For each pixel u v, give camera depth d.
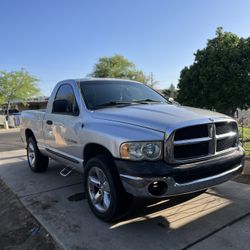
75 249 3.19
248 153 6.46
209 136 3.35
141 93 5.02
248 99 12.88
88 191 3.97
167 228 3.52
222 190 4.70
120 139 3.26
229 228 3.47
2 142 13.59
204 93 13.78
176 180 3.10
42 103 39.53
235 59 12.99
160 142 3.11
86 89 4.58
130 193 3.19
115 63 49.34
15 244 3.53
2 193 5.30
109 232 3.50
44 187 5.34
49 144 5.36
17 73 34.12
